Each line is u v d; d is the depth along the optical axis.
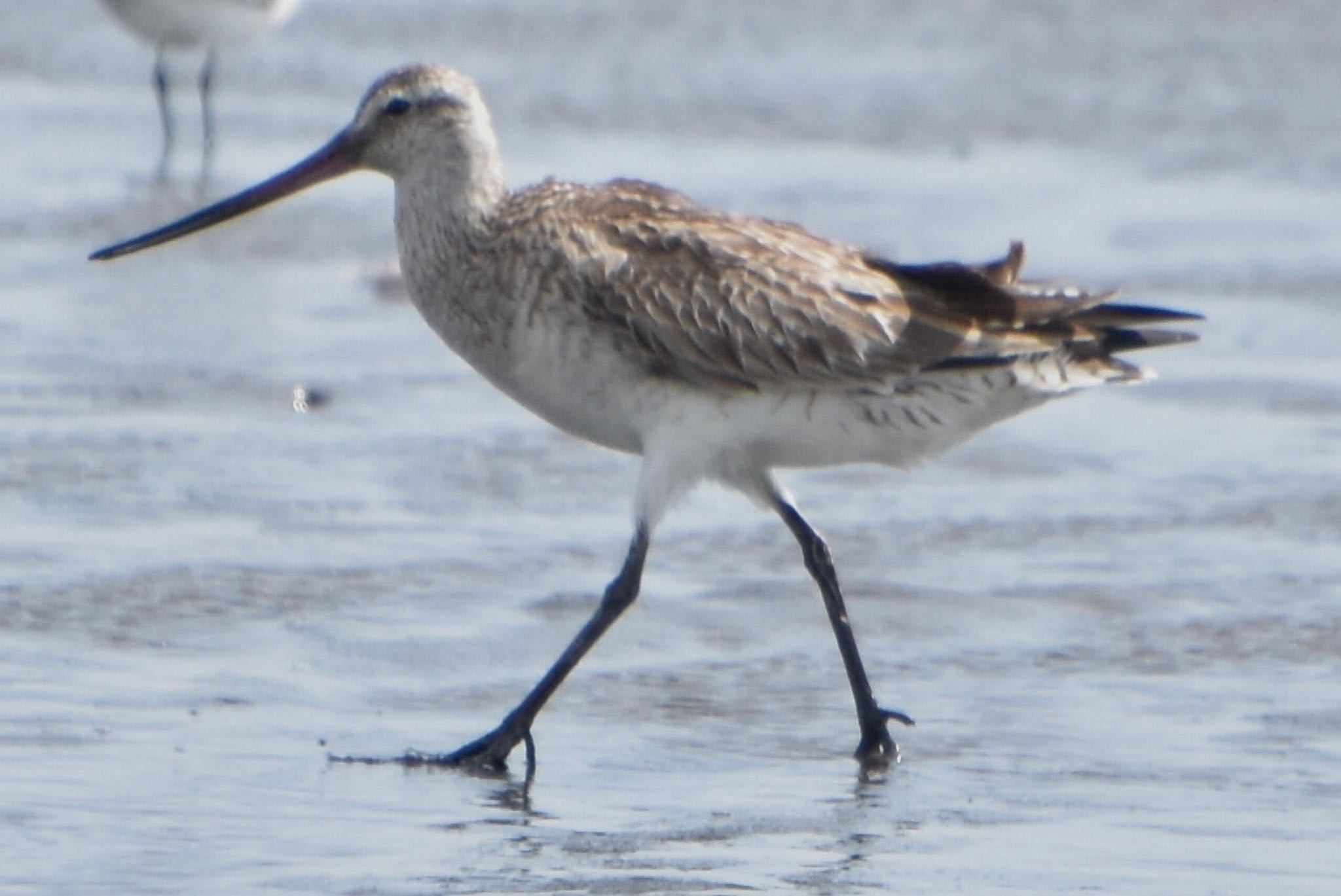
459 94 12.21
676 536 14.45
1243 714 11.72
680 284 11.65
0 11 30.53
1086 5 30.34
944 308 11.66
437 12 30.25
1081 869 9.76
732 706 11.96
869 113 26.23
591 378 11.85
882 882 9.59
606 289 11.67
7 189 22.77
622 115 25.91
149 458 15.34
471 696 11.92
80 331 18.30
